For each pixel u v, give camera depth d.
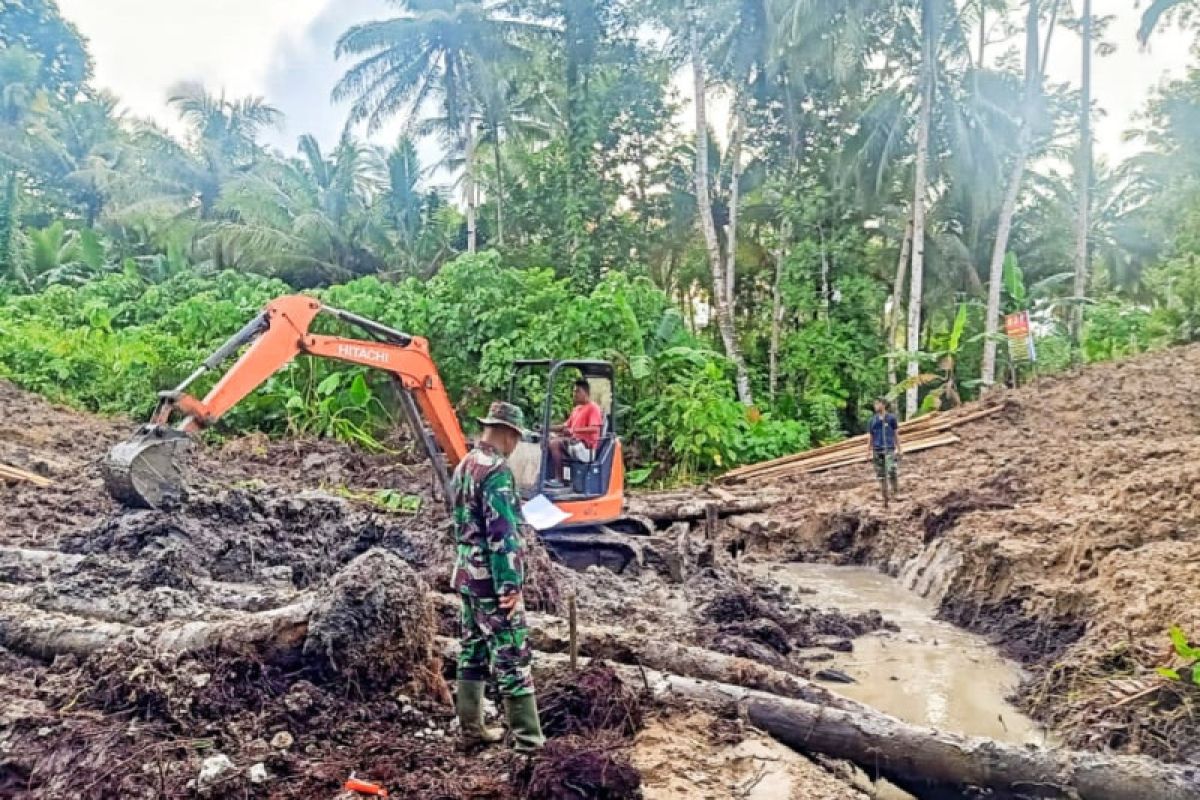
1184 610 7.14
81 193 38.75
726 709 5.53
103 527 7.85
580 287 27.39
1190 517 9.26
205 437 16.77
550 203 30.56
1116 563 8.56
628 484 17.59
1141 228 31.64
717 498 14.69
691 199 31.41
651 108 31.55
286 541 8.49
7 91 38.94
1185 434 15.62
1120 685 6.44
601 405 10.14
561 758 4.39
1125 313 27.28
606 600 8.45
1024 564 9.49
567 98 30.25
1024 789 4.98
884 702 7.08
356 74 29.19
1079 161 27.17
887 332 30.22
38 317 21.89
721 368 19.83
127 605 6.03
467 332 18.45
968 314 28.92
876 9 23.70
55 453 14.10
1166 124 29.28
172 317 19.64
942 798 5.20
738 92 26.36
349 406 17.55
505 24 28.88
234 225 30.61
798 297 26.70
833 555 13.13
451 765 4.50
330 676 5.05
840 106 28.20
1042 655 8.13
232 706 4.77
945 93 25.23
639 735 5.20
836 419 23.95
